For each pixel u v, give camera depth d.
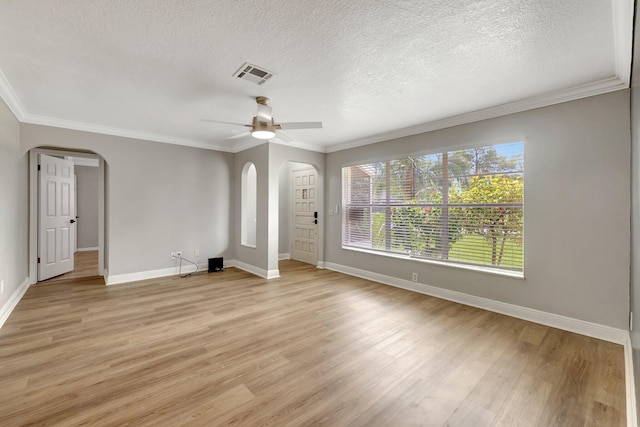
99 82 2.60
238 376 1.96
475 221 3.42
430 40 1.96
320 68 2.35
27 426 1.49
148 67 2.33
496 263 3.25
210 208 5.19
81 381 1.88
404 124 3.83
